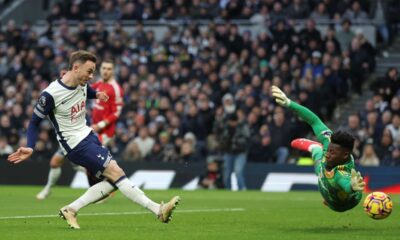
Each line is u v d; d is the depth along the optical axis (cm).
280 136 3247
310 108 3412
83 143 1385
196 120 3441
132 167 3256
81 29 4181
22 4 4834
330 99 3484
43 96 1365
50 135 3559
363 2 4038
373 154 3052
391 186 2984
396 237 1265
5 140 3459
